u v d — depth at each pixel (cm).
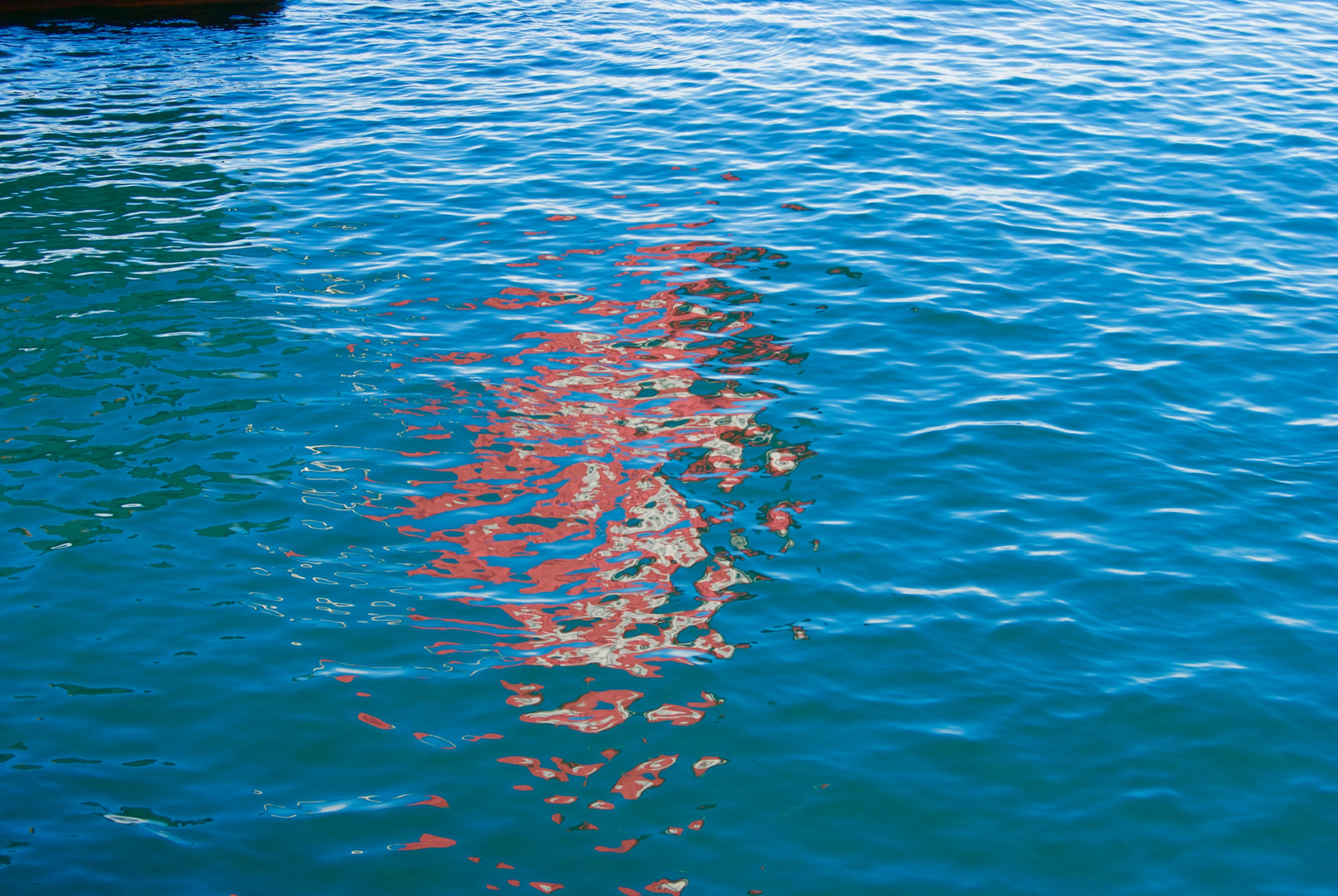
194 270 943
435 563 612
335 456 703
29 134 1252
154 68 1508
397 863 439
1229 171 1175
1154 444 729
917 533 641
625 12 1802
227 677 536
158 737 501
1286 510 663
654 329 862
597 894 427
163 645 554
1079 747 500
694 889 430
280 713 515
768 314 888
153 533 632
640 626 569
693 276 946
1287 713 519
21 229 1011
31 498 657
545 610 580
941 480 688
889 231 1034
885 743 501
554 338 845
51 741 496
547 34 1683
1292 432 743
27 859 437
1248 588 599
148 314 870
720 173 1167
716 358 823
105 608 577
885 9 1775
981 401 773
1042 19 1727
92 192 1098
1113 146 1240
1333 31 1686
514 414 750
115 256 964
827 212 1074
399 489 673
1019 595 593
